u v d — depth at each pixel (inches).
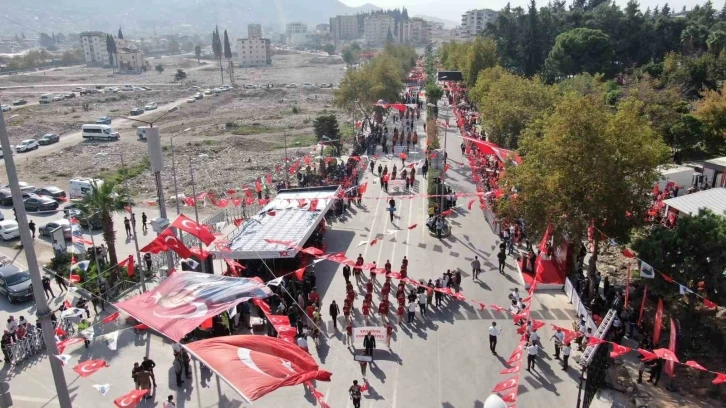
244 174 2554.1
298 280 1293.1
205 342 590.2
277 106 5123.0
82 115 4571.9
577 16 4926.2
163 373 1016.2
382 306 1187.3
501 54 4825.3
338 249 1611.7
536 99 2235.5
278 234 1392.7
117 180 2420.0
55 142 3412.9
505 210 1347.2
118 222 1923.0
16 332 1109.1
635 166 1131.3
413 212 1948.8
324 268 1475.1
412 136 3083.2
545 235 1189.1
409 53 6904.5
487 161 2231.8
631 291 1270.9
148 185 2418.8
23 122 4126.5
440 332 1147.9
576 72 4057.6
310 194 1780.3
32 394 959.6
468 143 2645.2
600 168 1116.5
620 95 2869.1
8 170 637.9
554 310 1221.1
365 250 1604.3
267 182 2158.0
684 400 909.8
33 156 3029.0
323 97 5762.8
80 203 1419.8
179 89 6712.6
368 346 1050.7
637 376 981.8
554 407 900.6
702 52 4018.2
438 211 1867.6
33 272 670.5
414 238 1695.4
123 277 1379.2
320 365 1035.3
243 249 1284.4
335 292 1332.4
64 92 6230.3
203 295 677.3
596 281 1237.1
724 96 2425.0
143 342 1129.4
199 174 2586.1
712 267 1010.7
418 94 4439.0
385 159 2645.2
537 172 1218.6
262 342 604.4
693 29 4156.0
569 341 987.9
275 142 3331.7
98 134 3491.6
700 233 1015.6
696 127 2352.4
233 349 576.1
